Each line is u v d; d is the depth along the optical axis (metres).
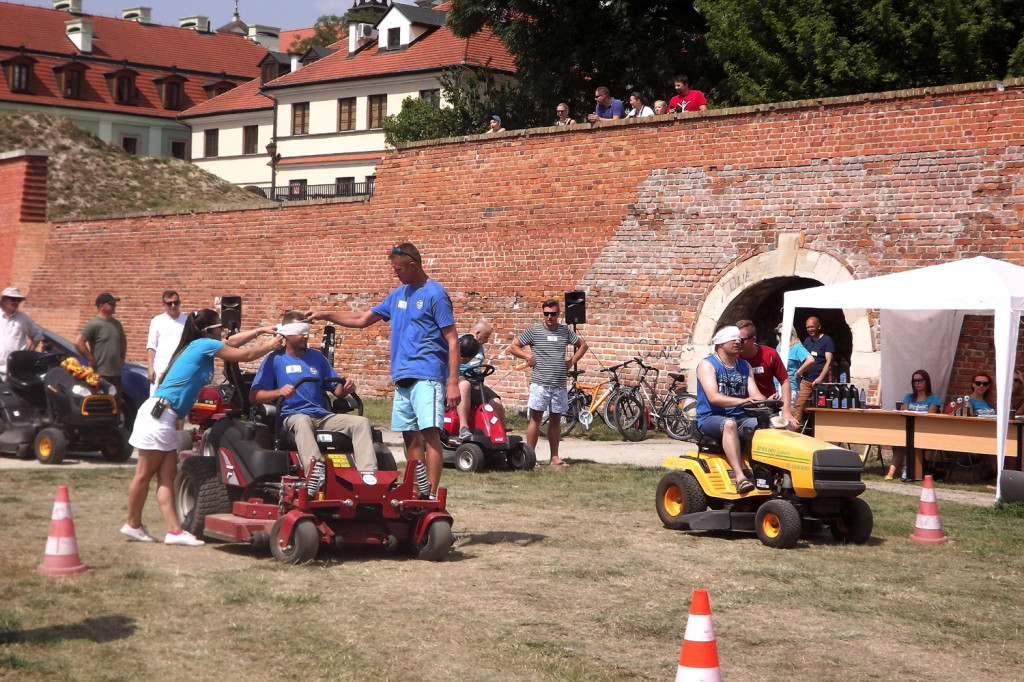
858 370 14.52
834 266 14.96
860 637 5.85
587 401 16.92
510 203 18.64
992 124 13.73
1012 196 13.54
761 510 8.27
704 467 8.73
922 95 14.30
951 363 13.88
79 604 5.84
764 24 24.92
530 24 30.30
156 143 65.94
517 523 8.94
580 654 5.38
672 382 16.50
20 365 12.34
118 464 11.91
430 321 7.71
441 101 48.03
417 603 6.21
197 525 7.75
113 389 12.24
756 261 15.73
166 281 24.58
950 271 11.79
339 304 21.34
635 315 17.05
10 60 62.09
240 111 59.88
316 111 54.47
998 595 6.83
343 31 80.56
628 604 6.34
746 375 8.99
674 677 5.08
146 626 5.53
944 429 11.86
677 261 16.59
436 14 52.56
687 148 16.52
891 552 8.12
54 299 26.86
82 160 33.34
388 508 7.34
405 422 7.84
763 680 5.13
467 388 12.31
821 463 8.12
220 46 72.00
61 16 66.94
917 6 22.73
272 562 7.12
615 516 9.36
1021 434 11.47
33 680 4.65
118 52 66.62
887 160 14.58
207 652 5.18
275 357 7.94
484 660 5.24
